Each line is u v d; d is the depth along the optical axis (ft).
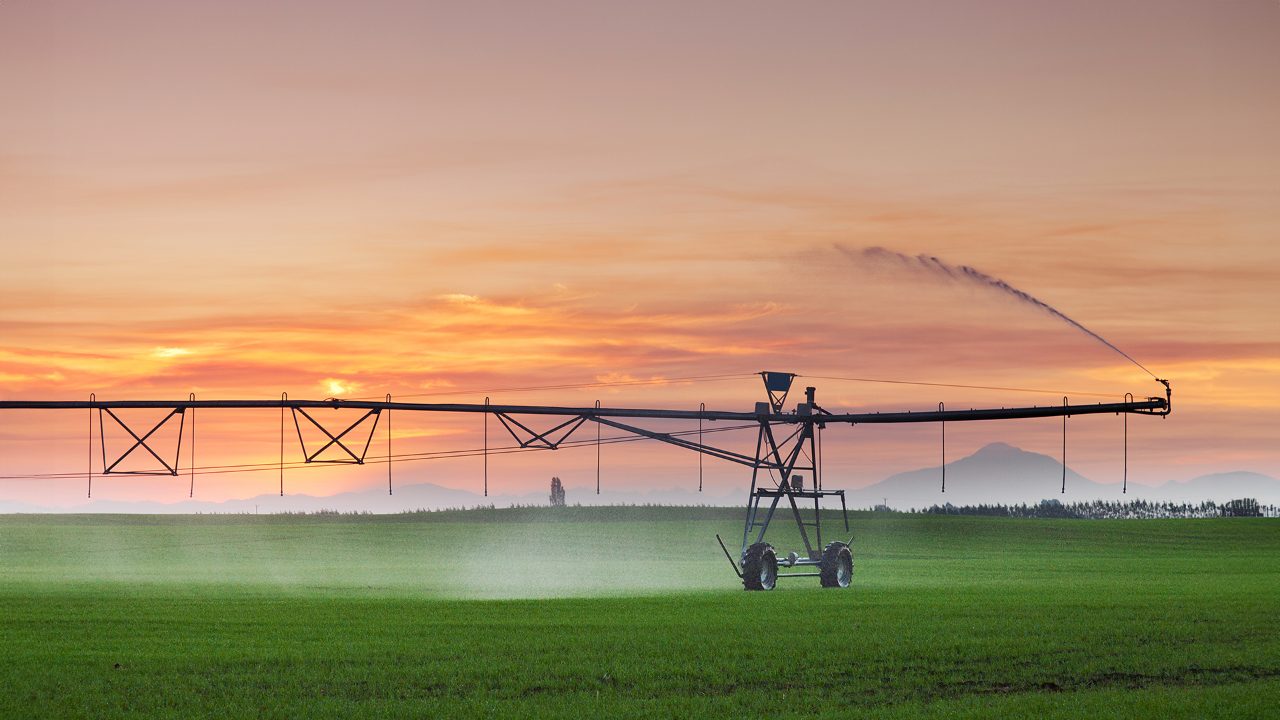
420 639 112.78
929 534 381.19
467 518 450.71
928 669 95.45
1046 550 331.36
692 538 376.89
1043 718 76.64
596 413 183.21
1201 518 431.02
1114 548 337.93
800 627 121.08
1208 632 115.14
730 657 100.63
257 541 372.58
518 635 115.44
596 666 95.91
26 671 94.12
